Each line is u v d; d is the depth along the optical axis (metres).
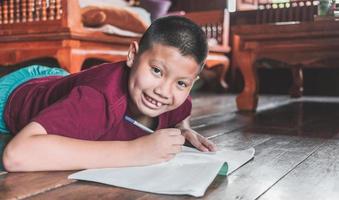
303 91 3.82
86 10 2.38
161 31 0.80
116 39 2.24
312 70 3.79
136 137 1.00
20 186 0.76
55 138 0.81
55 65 2.58
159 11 3.79
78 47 2.04
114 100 0.89
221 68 3.76
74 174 0.82
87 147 0.82
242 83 4.07
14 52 2.17
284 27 2.12
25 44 2.13
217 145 1.25
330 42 2.05
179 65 0.79
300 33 2.09
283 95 3.79
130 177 0.80
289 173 0.91
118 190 0.75
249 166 0.96
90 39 2.08
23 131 0.82
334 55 2.07
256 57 2.27
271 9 2.36
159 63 0.80
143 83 0.82
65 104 0.84
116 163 0.84
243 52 2.30
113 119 0.91
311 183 0.83
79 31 2.01
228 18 3.58
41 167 0.82
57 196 0.72
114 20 2.55
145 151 0.85
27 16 2.13
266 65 3.47
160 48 0.80
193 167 0.86
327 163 1.01
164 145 0.85
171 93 0.82
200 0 4.19
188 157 0.94
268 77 3.97
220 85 3.85
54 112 0.83
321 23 2.03
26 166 0.82
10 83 1.24
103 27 2.24
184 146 1.07
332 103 2.96
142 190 0.74
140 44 0.84
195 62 0.81
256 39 2.23
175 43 0.79
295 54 2.15
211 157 0.97
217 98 3.29
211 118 1.96
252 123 1.80
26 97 1.14
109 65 0.95
